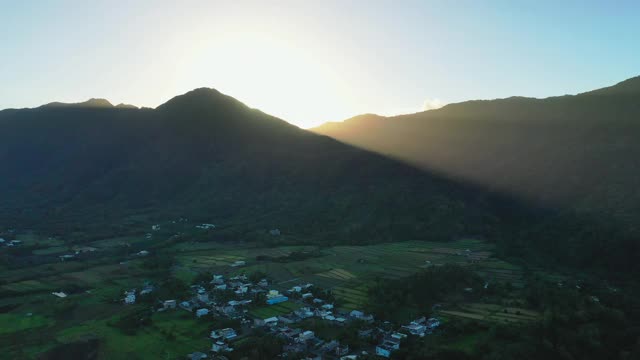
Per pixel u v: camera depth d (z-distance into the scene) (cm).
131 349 11106
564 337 11081
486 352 10562
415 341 11219
